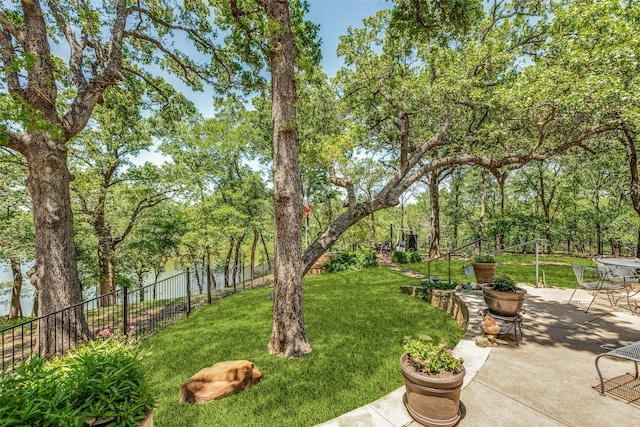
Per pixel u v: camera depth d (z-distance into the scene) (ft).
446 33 26.45
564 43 18.78
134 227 50.06
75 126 18.93
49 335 16.84
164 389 11.64
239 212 51.37
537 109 18.13
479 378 10.37
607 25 17.67
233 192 54.60
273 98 16.16
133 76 28.99
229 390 10.83
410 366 8.92
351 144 23.53
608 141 28.99
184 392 10.70
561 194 65.87
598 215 53.83
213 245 50.39
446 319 19.67
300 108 42.57
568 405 8.72
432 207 55.98
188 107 33.24
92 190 37.65
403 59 28.02
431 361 8.38
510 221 55.93
